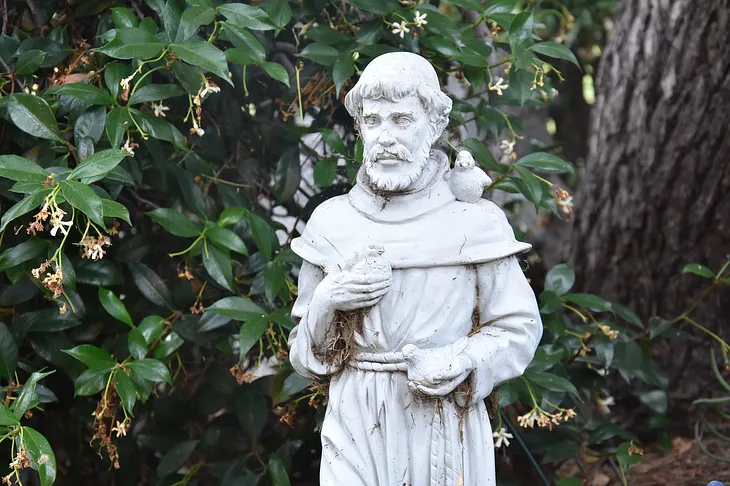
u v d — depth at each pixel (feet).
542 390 19.75
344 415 13.60
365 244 13.46
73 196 15.06
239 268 19.39
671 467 22.98
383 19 19.31
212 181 20.45
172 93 17.60
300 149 21.27
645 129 25.34
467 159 13.60
